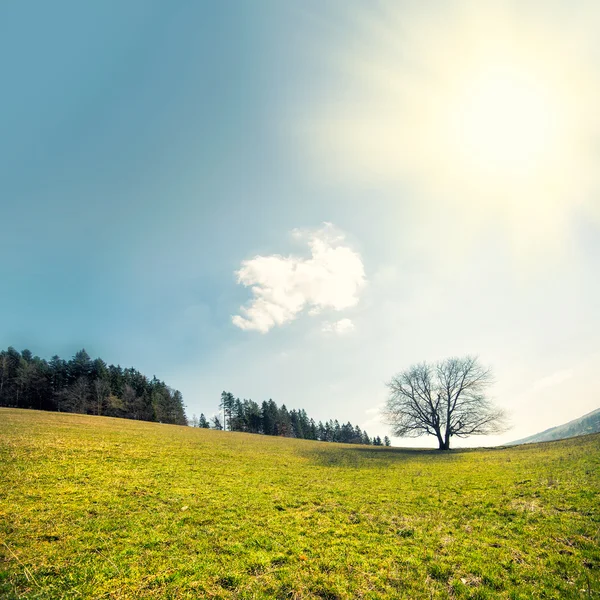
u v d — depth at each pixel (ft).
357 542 35.65
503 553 31.78
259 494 54.19
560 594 24.76
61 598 24.02
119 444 88.58
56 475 53.47
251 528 39.14
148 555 31.14
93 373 319.27
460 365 164.35
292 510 47.01
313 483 65.41
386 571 29.25
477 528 38.83
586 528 35.40
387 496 55.21
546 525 37.58
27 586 25.25
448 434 159.53
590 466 63.00
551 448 102.78
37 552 30.12
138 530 36.47
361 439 472.03
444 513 45.14
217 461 81.87
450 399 162.71
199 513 43.06
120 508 42.39
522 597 24.64
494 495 51.96
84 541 32.96
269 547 34.17
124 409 299.79
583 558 29.68
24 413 152.25
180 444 103.71
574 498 45.34
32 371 289.94
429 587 26.61
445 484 63.26
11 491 44.60
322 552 33.17
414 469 84.02
